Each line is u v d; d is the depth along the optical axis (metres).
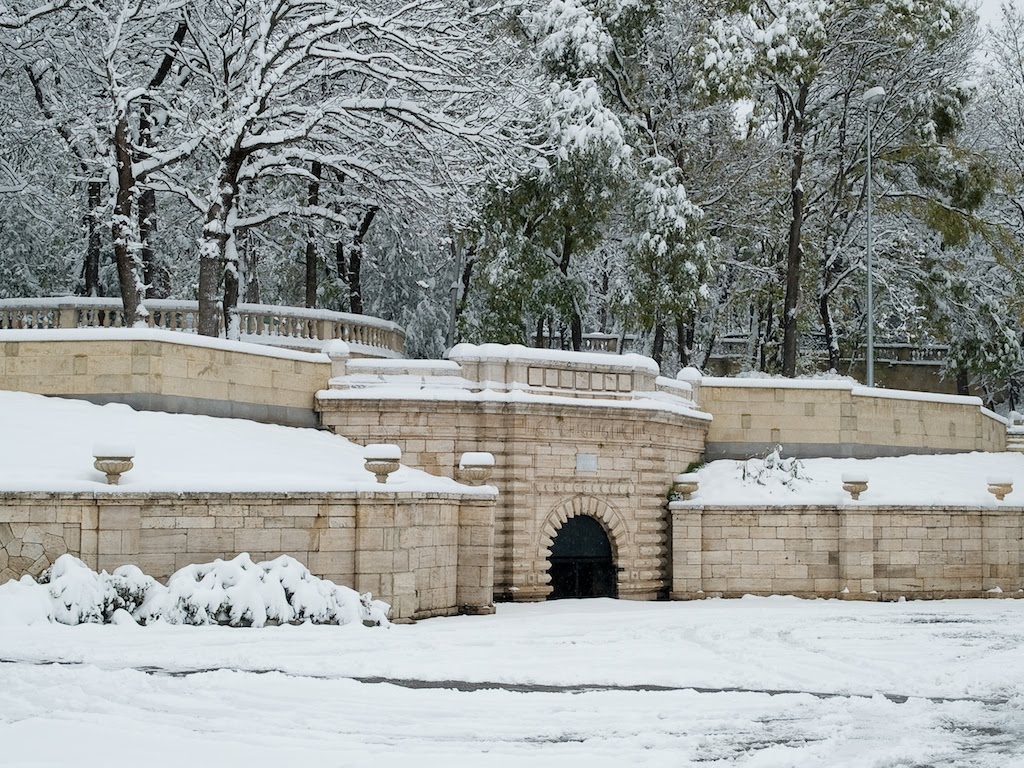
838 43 52.47
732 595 38.03
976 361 59.31
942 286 57.69
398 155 43.00
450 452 34.69
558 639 25.83
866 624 30.06
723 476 39.81
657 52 51.53
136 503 25.56
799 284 54.94
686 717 17.73
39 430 28.58
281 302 60.59
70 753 14.48
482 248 47.94
